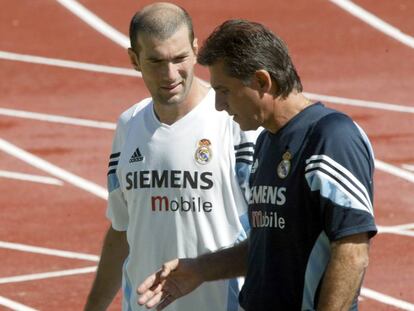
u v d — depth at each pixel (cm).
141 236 1978
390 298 3275
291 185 1588
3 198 4372
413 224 3969
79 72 6009
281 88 1608
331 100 5619
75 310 3272
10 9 6744
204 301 1941
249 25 1606
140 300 1748
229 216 1938
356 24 6538
